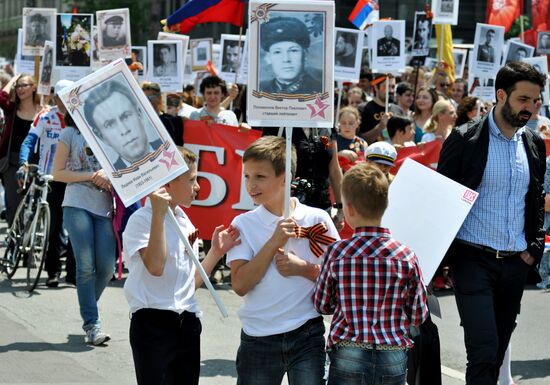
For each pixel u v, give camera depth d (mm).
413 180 5949
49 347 8133
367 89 18625
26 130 12211
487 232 6129
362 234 4949
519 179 6164
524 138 6262
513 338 9273
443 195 5863
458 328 9562
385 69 14422
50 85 13461
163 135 5223
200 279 5543
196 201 10547
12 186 12234
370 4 15742
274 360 5148
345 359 4844
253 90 5367
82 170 8359
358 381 4820
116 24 12547
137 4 40875
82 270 8250
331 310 4996
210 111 13102
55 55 12461
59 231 10766
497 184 6137
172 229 5359
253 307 5145
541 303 10977
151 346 5301
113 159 5207
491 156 6141
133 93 5215
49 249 10727
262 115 5367
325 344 5195
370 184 4914
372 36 14461
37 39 14953
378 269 4859
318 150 8242
